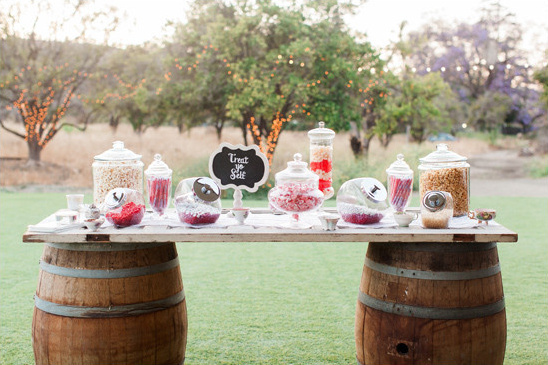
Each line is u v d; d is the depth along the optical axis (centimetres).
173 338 265
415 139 1414
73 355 247
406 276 249
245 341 349
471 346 246
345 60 1220
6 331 362
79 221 261
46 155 1352
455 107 1521
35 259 556
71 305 247
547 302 421
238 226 258
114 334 247
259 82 1147
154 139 1354
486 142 1593
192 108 1278
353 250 614
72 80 1319
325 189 306
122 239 239
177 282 270
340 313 402
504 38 1664
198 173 1241
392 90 1342
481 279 250
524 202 991
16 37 1300
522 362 316
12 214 830
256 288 466
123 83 1330
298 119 1245
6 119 1382
